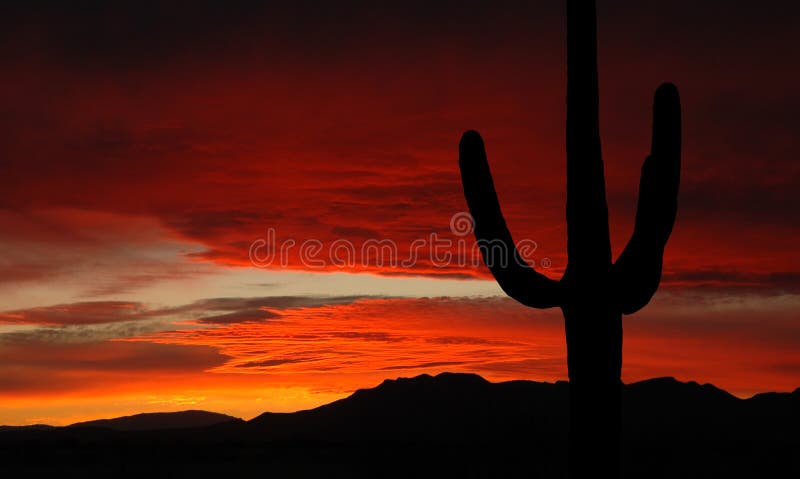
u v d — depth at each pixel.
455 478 24.44
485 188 9.46
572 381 9.05
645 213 8.99
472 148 9.56
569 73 9.41
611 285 9.04
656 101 9.09
